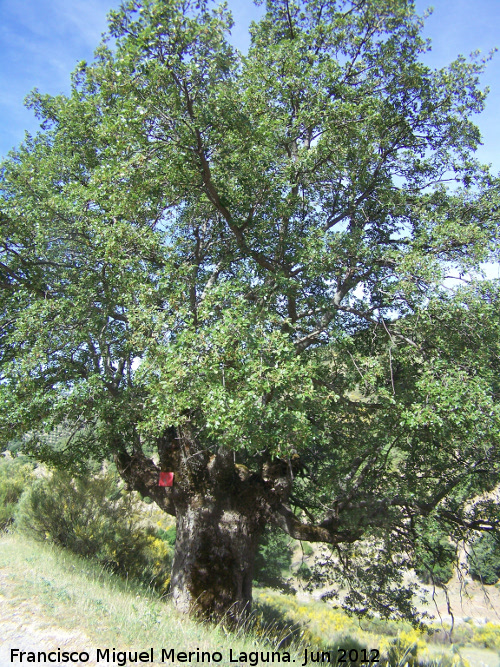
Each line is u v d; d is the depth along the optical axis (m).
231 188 10.23
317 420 10.48
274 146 10.32
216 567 9.54
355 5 12.37
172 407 7.30
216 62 8.39
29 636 4.75
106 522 12.13
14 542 9.89
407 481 10.77
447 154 12.15
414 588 12.52
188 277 9.41
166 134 8.77
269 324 8.81
